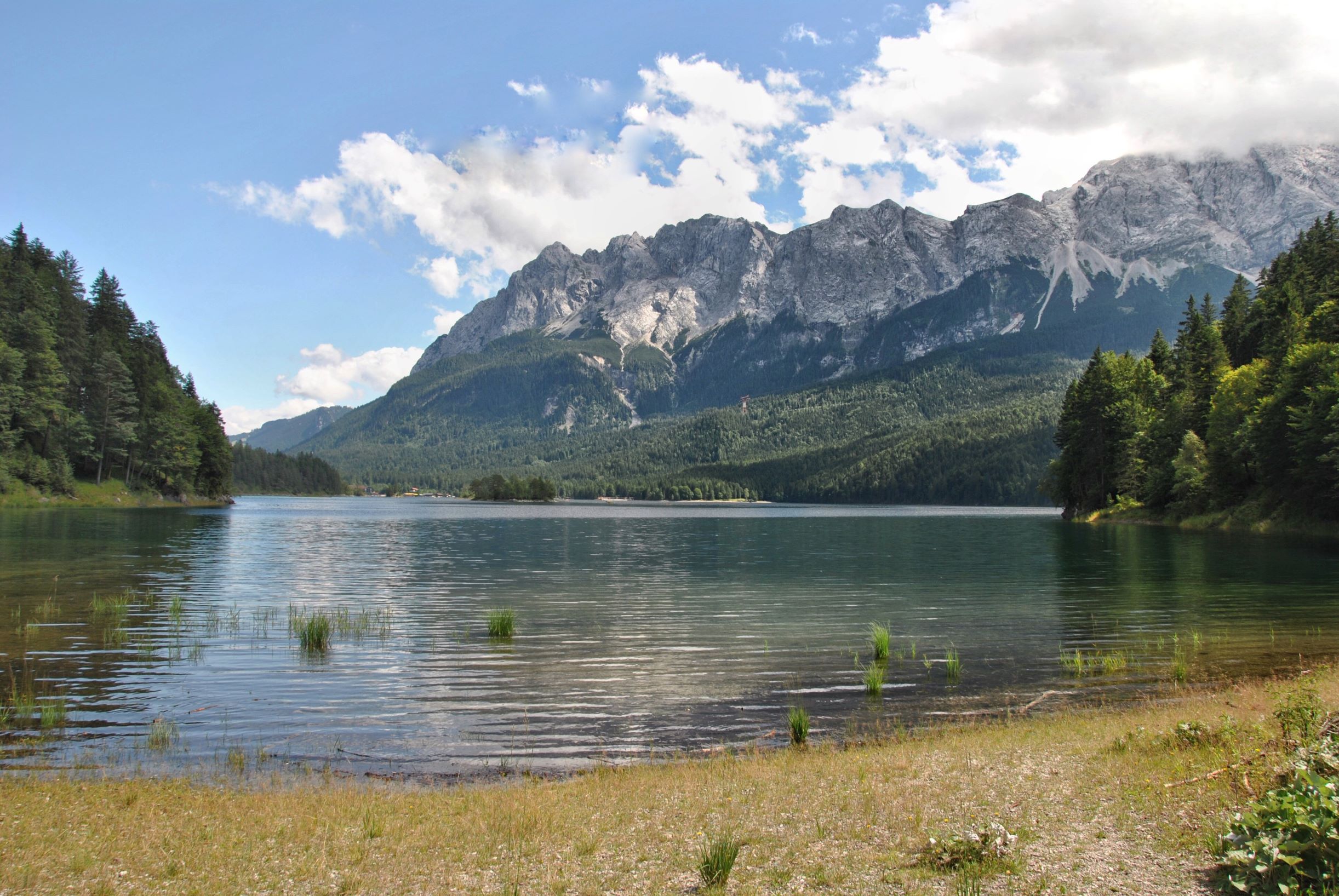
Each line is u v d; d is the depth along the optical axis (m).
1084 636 33.09
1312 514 79.31
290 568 58.53
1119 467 114.19
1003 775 15.40
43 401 112.06
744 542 91.00
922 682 25.89
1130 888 10.32
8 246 133.12
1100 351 121.69
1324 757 12.49
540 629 35.41
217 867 11.86
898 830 12.91
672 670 27.64
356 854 12.40
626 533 108.44
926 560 66.62
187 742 19.70
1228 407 91.69
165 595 43.69
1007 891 10.43
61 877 11.40
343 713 22.38
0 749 18.86
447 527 122.19
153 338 158.62
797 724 19.48
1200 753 15.38
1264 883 9.77
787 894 10.71
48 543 68.50
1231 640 31.28
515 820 13.77
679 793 15.26
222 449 167.38
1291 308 92.25
